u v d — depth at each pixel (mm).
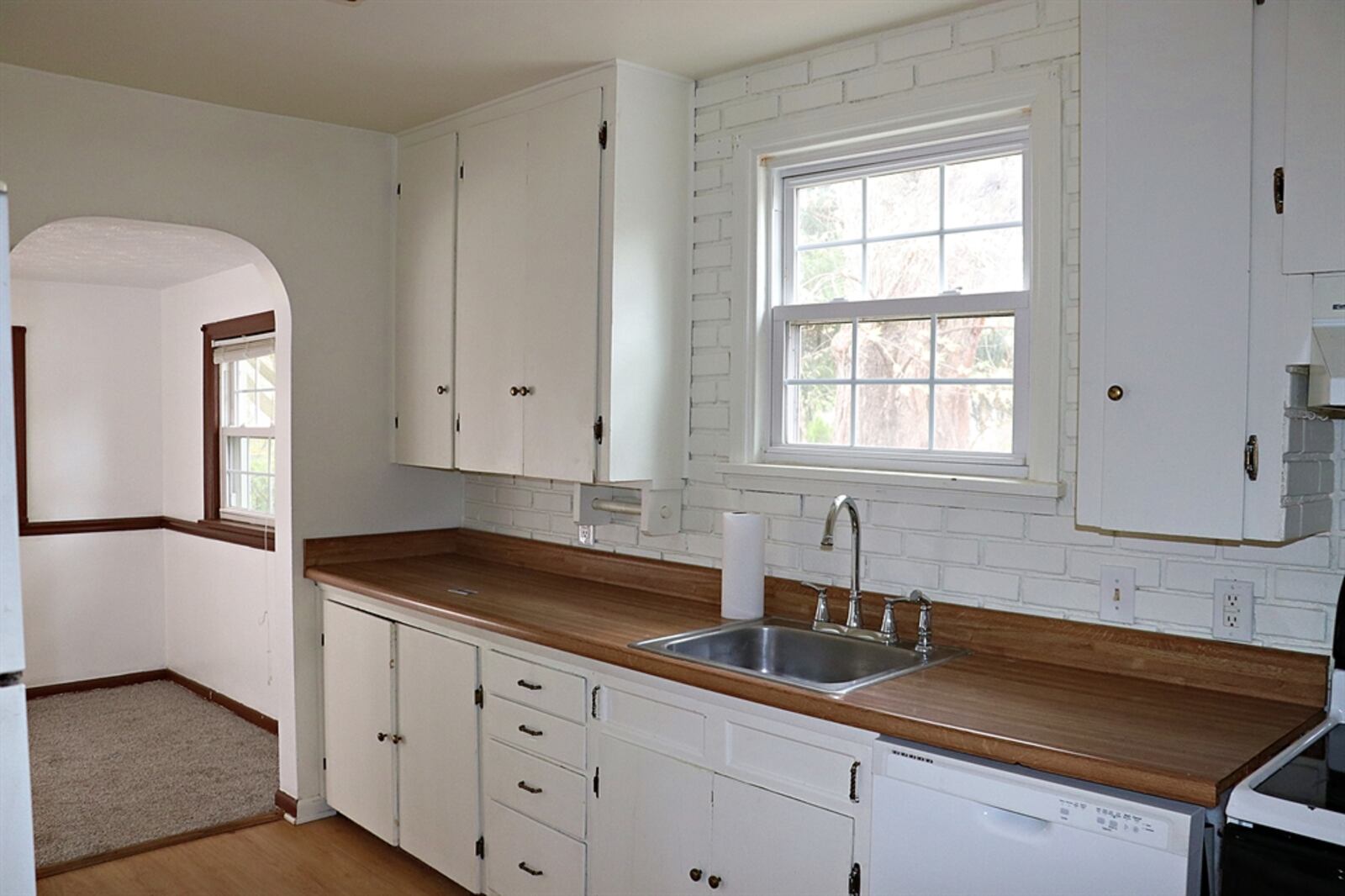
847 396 2844
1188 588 2178
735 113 3012
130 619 5781
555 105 3109
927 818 1858
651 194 3027
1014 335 2498
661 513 3115
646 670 2389
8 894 1308
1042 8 2379
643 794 2447
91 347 5668
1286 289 1786
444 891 3156
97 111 3188
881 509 2684
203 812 3787
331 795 3664
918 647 2477
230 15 2613
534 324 3197
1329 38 1735
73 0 2518
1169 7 1899
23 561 5402
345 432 3783
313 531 3705
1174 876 1570
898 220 2744
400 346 3844
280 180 3584
